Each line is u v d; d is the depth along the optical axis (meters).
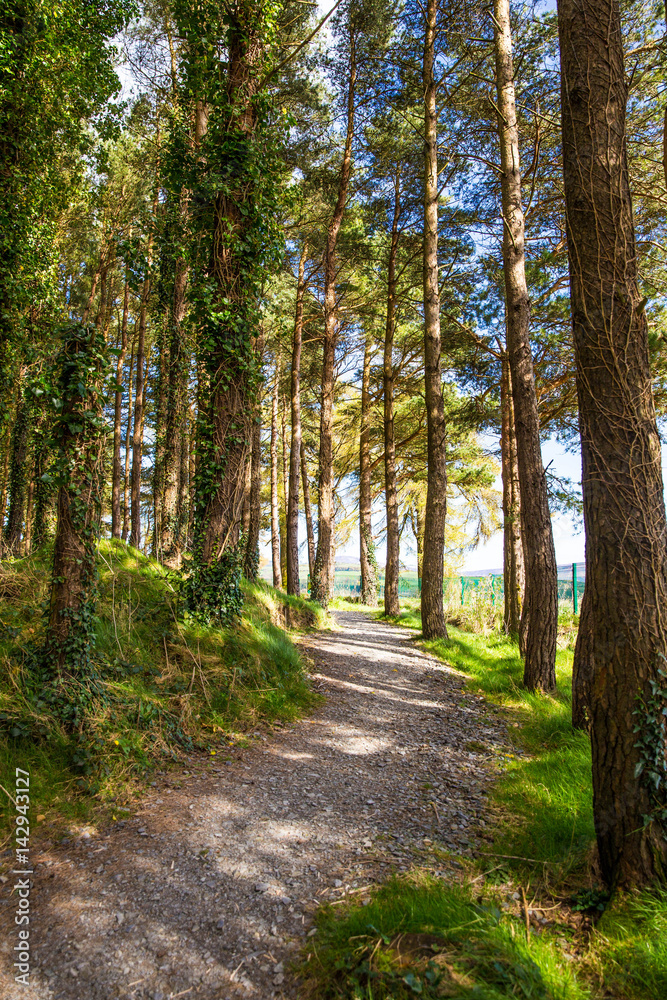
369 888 3.05
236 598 7.15
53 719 4.12
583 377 3.19
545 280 10.73
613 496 3.02
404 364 18.19
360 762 5.11
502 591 15.40
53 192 9.30
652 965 2.25
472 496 22.70
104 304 15.88
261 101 7.58
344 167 14.55
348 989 2.22
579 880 3.04
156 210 14.47
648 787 2.78
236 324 7.43
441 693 7.78
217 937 2.66
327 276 15.54
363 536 23.28
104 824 3.61
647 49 6.05
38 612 5.45
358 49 13.28
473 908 2.74
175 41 12.23
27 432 12.07
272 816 3.91
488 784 4.68
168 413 11.57
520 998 2.09
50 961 2.44
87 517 4.63
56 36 8.23
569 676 8.36
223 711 5.63
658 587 2.92
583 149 3.20
